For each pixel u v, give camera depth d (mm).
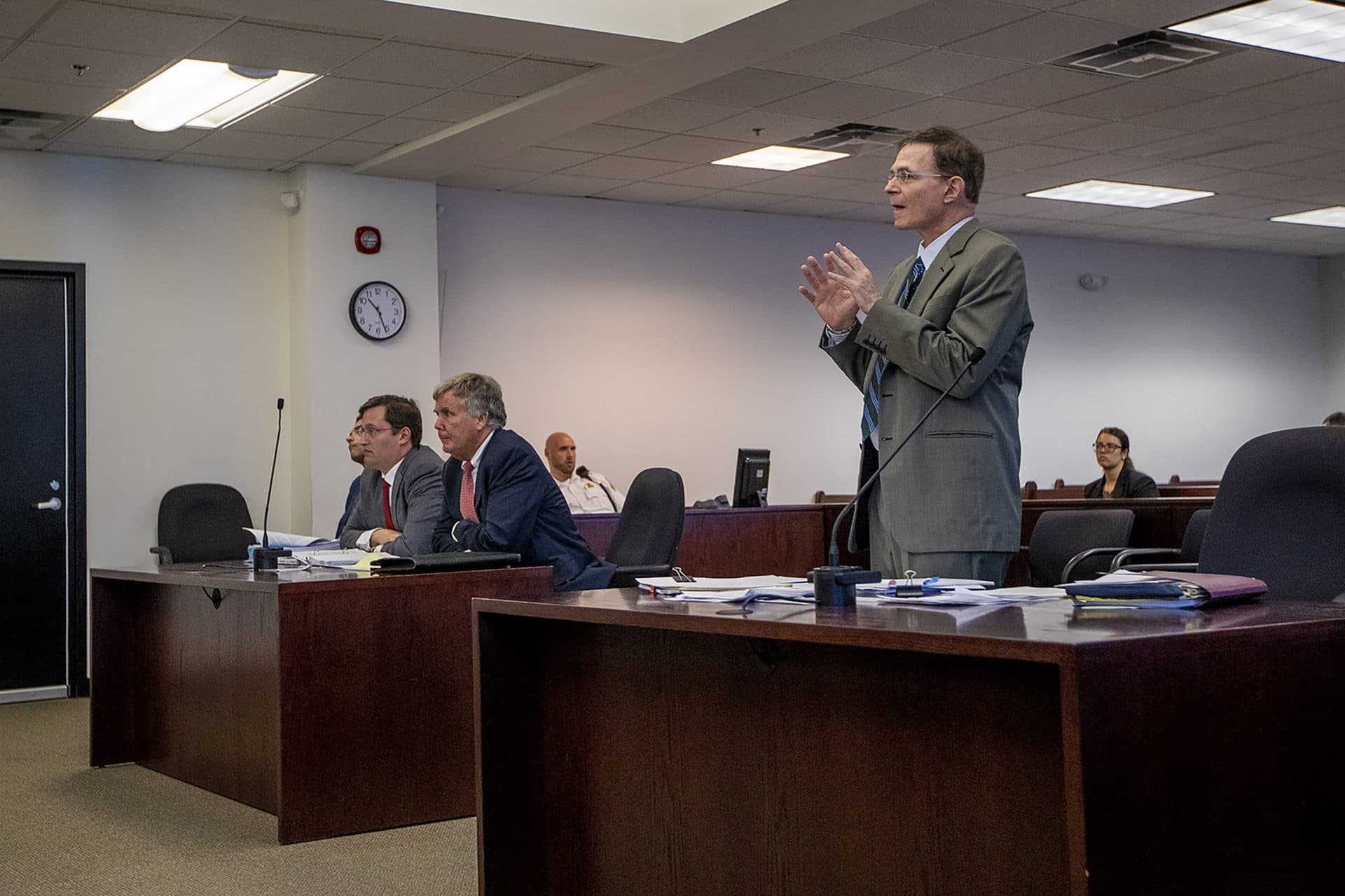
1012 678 1613
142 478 6715
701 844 2094
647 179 7680
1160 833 1333
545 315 7996
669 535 4430
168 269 6809
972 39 5359
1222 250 11000
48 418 6551
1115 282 10469
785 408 8906
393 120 6148
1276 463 2211
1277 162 7727
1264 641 1446
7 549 6430
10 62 5203
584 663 2312
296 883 2885
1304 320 11484
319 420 6863
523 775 2338
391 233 7117
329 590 3295
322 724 3277
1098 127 6828
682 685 2127
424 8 4574
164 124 6004
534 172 7410
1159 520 5156
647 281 8391
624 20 4930
